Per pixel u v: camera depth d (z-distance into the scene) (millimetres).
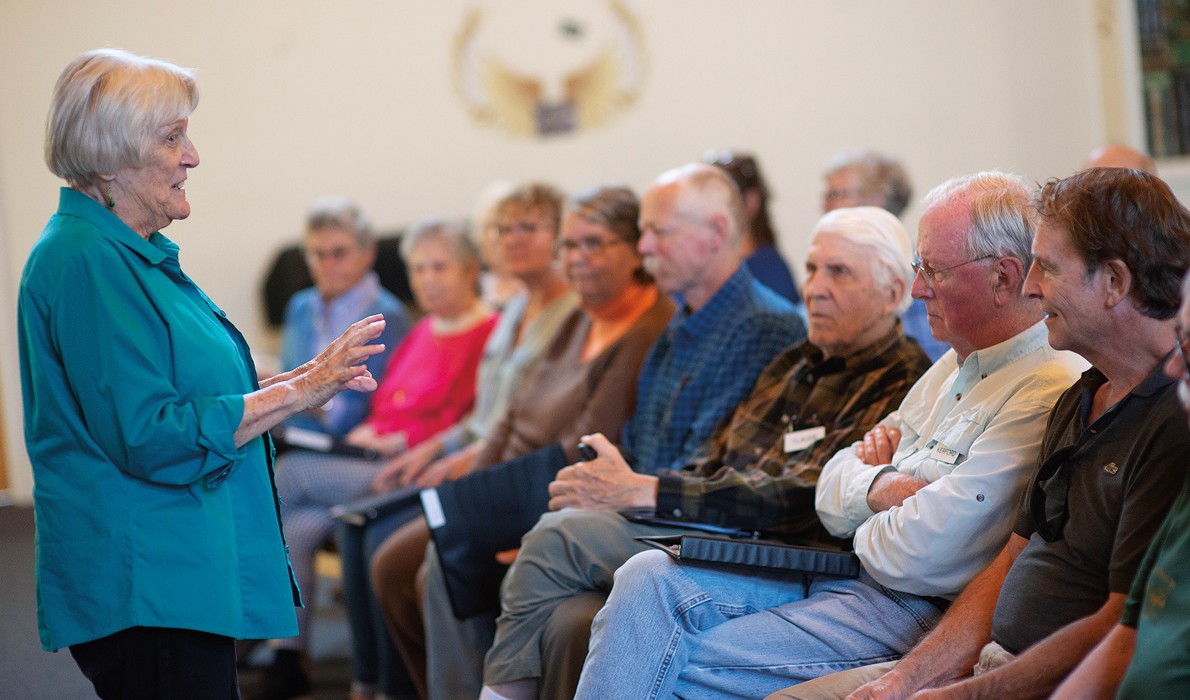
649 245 3684
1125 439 2115
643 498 3109
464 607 3537
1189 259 2068
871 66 8055
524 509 3627
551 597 3045
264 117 8734
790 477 3055
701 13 8344
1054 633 2123
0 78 8328
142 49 8547
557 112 8602
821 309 3123
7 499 8500
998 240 2543
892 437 2857
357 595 4555
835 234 3123
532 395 4332
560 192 4871
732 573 2721
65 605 2377
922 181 8008
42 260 2410
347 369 2496
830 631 2627
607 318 4184
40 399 2422
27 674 4547
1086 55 7535
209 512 2455
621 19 8477
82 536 2377
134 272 2434
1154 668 1832
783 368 3447
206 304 2633
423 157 8766
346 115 8773
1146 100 7211
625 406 3947
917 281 2688
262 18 8680
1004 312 2570
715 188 3688
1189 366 1808
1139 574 1957
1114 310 2111
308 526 5043
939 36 7879
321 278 6090
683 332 3723
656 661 2623
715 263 3678
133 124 2410
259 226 8773
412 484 4984
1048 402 2457
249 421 2434
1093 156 4879
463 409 5395
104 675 2445
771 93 8266
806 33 8156
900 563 2508
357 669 4559
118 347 2354
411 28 8688
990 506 2439
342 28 8719
